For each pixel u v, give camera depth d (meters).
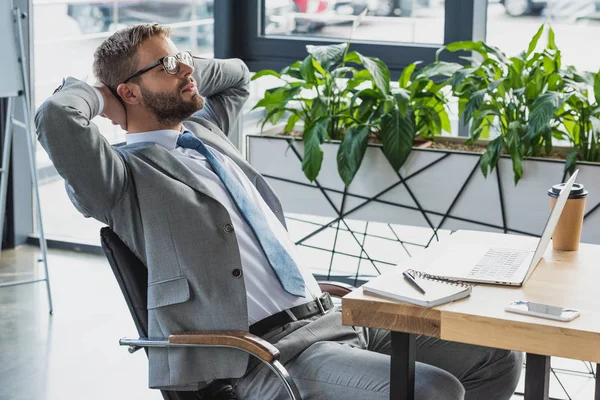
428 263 2.19
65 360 3.54
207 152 2.46
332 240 4.48
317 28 4.30
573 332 1.73
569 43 3.92
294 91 3.90
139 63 2.39
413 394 1.98
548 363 1.88
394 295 1.91
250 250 2.34
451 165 3.65
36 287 4.40
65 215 5.05
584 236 3.49
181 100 2.41
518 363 2.42
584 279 2.06
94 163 2.16
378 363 2.13
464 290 1.93
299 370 2.18
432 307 1.86
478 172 3.62
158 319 2.19
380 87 3.72
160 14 4.51
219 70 2.86
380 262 4.41
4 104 4.84
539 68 3.62
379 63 3.81
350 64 4.24
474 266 2.15
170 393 2.23
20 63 3.97
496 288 2.00
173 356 2.19
